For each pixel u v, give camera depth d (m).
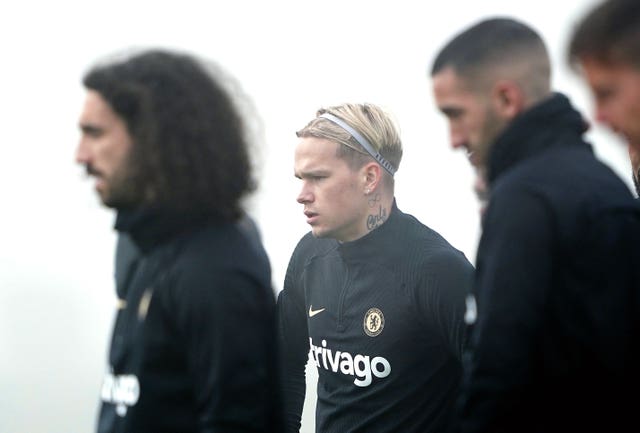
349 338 13.81
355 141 13.80
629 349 9.41
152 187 9.69
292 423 14.80
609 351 9.30
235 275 9.66
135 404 9.76
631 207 9.58
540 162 9.60
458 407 9.79
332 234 13.88
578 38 9.12
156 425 9.73
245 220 10.20
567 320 9.32
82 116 9.84
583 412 9.39
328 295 14.14
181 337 9.68
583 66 9.17
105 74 9.79
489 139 10.02
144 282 9.87
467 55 9.95
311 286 14.41
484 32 9.98
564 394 9.38
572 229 9.33
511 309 9.30
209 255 9.66
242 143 10.07
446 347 13.34
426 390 13.44
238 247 9.84
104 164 9.78
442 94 10.12
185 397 9.74
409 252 13.59
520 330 9.28
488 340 9.37
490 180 9.90
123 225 9.93
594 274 9.30
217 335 9.52
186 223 9.81
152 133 9.66
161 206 9.73
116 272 10.53
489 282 9.45
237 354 9.54
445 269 13.26
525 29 10.01
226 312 9.55
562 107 9.85
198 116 9.84
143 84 9.77
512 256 9.36
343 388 13.90
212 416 9.52
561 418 9.41
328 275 14.21
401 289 13.48
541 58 9.98
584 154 9.78
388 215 13.84
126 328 9.94
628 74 8.95
